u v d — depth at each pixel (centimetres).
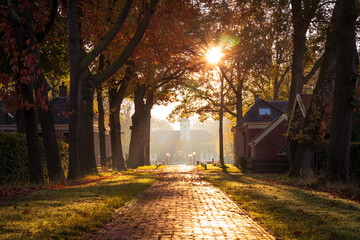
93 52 1667
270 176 2489
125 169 3089
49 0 1727
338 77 1587
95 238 626
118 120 3083
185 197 1229
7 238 545
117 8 2017
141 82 2569
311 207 894
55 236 594
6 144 1509
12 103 1265
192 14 1928
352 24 1555
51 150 1638
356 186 1459
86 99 1706
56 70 2538
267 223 753
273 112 4341
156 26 1800
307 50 2422
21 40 1359
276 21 2191
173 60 2353
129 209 940
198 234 656
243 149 4728
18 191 1168
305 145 1941
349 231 627
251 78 3766
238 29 3125
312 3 2072
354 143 1666
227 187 1556
